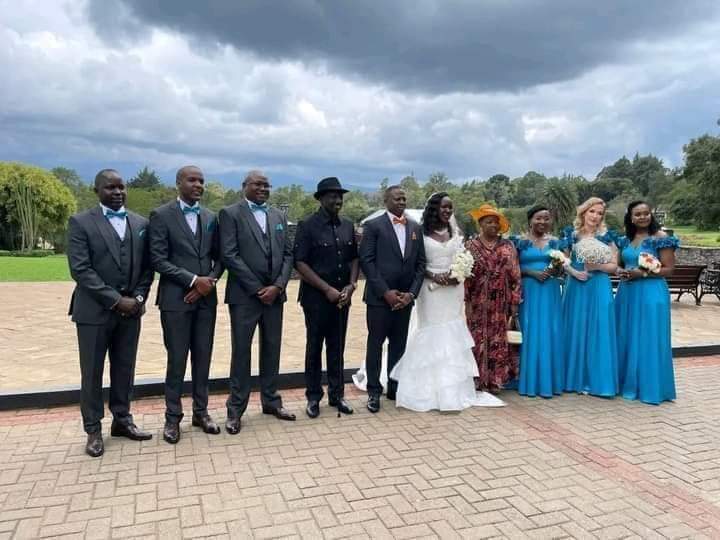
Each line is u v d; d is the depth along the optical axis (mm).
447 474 3682
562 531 3008
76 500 3252
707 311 11414
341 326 4898
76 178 79938
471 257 5090
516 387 5785
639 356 5414
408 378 5125
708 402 5418
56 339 7895
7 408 4855
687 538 2967
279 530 2963
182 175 4199
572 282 5707
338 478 3590
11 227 44312
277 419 4738
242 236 4383
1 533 2889
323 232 4758
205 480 3531
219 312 10805
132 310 3893
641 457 4035
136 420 4668
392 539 2891
